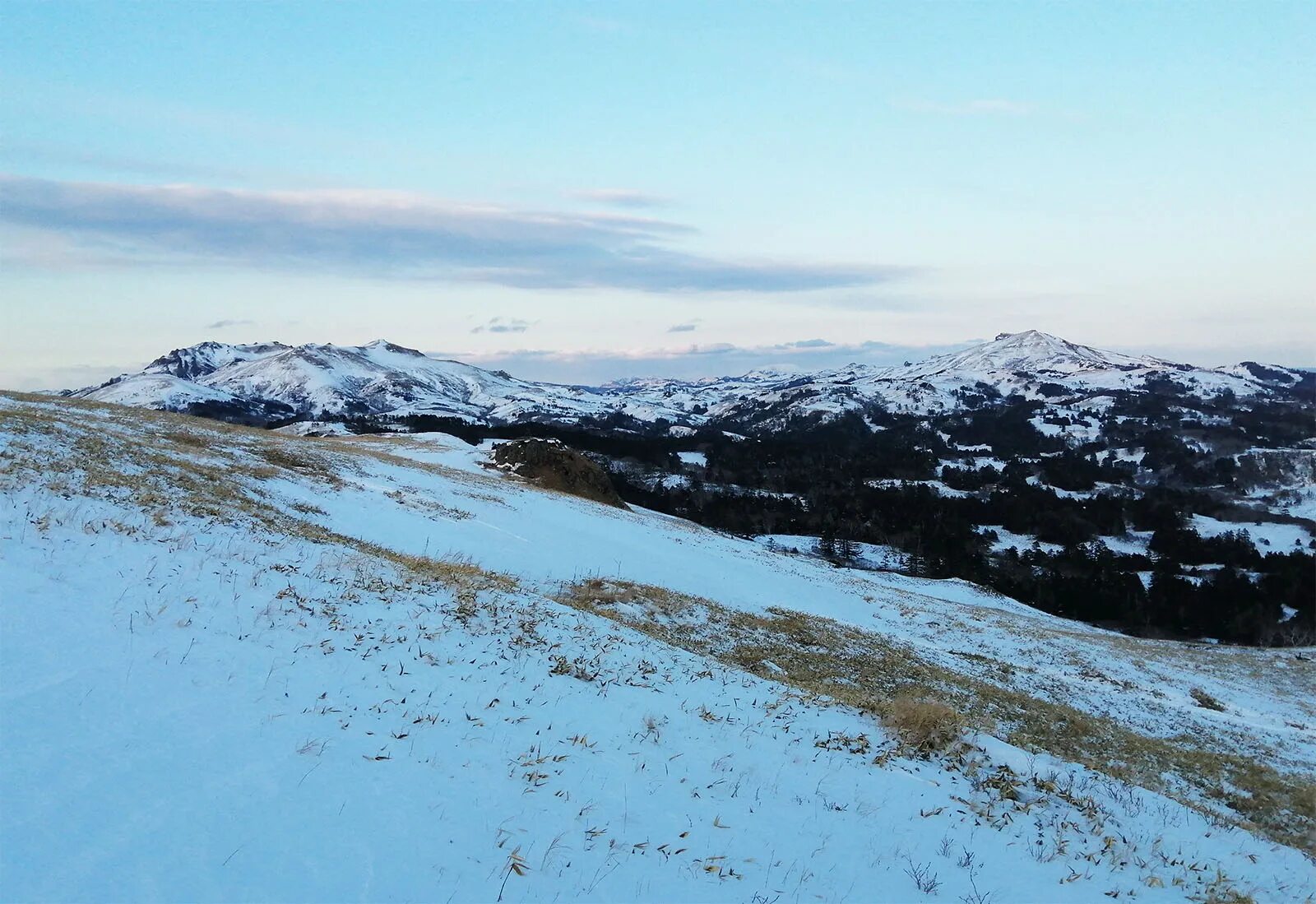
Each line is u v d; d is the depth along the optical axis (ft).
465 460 200.64
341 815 23.89
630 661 48.88
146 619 33.55
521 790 28.35
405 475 137.18
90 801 21.56
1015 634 126.82
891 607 131.75
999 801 38.09
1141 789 46.85
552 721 35.68
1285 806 57.47
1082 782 43.98
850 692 64.08
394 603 46.26
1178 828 40.55
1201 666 130.72
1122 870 33.30
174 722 26.58
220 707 28.40
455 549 90.07
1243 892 33.88
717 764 35.50
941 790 38.11
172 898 18.86
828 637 86.94
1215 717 94.89
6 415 72.18
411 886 21.34
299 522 71.36
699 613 82.99
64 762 22.93
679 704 43.06
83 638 30.42
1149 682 111.45
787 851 28.48
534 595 60.95
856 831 31.45
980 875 29.71
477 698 35.83
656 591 87.45
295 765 25.96
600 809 28.43
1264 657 142.92
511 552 97.09
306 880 20.62
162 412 131.75
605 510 164.55
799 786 35.06
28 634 29.50
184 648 32.12
